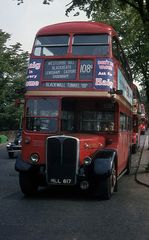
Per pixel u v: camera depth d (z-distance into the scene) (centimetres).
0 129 7762
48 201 1299
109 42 1398
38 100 1396
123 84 1697
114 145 1446
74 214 1095
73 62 1395
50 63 1409
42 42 1434
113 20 2786
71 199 1341
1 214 1085
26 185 1375
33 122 1388
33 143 1371
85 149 1327
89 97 1376
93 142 1352
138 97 3709
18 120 7325
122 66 1659
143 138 6141
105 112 1452
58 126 1377
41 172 1355
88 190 1520
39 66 1415
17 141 3372
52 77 1398
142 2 2042
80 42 1412
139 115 4034
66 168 1312
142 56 2206
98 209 1171
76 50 1404
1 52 7244
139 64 2666
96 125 1448
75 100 1445
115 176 1445
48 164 1321
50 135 1370
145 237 863
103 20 2809
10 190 1545
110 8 2120
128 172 2075
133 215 1090
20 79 7250
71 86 1383
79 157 1317
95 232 901
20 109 7262
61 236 862
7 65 7088
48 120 1383
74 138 1305
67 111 1412
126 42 2619
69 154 1308
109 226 959
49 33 1434
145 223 995
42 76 1405
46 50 1423
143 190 1558
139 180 1802
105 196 1333
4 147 5153
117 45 1518
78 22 1453
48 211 1132
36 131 1378
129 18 2441
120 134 1510
